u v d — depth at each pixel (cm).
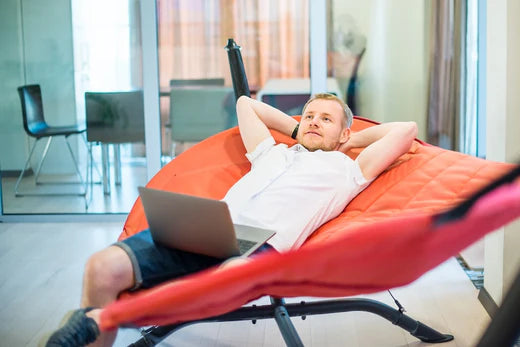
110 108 461
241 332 276
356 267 92
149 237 218
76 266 361
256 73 457
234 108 461
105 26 453
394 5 445
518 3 258
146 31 450
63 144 466
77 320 169
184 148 466
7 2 453
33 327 282
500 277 269
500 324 74
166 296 102
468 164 243
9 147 466
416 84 455
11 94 462
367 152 251
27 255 383
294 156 256
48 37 456
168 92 460
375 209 244
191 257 212
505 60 262
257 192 243
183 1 451
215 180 274
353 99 457
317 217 239
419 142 272
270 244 227
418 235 84
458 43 451
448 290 311
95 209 469
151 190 205
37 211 470
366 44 450
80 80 459
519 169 76
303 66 455
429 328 257
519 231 264
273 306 234
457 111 459
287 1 448
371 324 279
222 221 196
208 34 454
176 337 272
